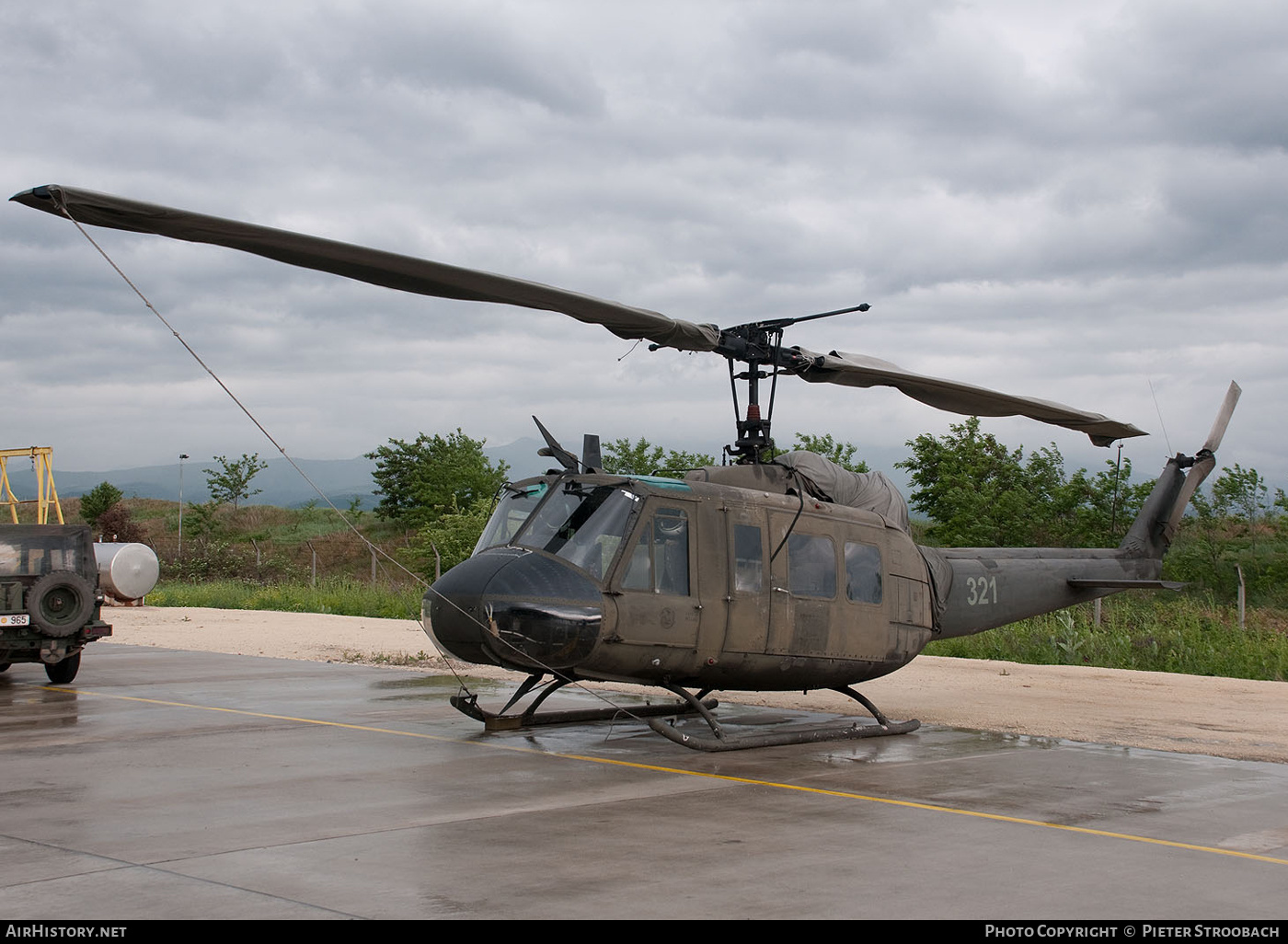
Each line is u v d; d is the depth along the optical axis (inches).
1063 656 783.1
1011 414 473.1
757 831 256.2
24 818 261.7
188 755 352.5
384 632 860.6
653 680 374.0
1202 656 759.7
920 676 635.5
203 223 255.9
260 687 540.4
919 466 1533.0
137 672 604.4
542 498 379.6
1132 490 1376.7
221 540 2212.1
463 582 354.0
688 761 354.6
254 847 234.1
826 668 408.2
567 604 344.2
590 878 213.5
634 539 358.3
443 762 345.4
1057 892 210.4
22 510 2450.8
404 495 2283.5
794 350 417.4
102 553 1155.3
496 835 248.4
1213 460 597.0
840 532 416.5
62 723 420.5
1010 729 441.4
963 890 210.4
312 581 1301.7
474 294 313.3
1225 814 287.9
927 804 291.7
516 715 424.5
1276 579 1325.0
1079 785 324.5
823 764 354.3
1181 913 199.2
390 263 286.0
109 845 235.8
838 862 228.8
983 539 1357.0
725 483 408.8
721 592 374.0
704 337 378.6
